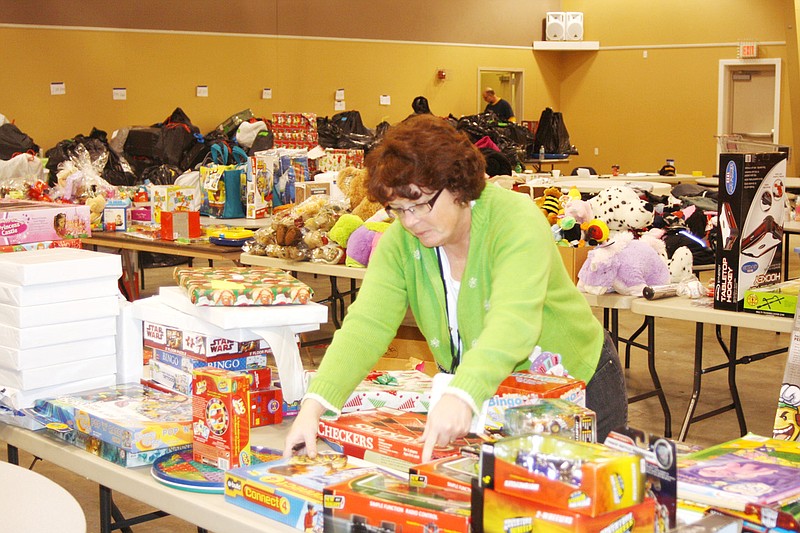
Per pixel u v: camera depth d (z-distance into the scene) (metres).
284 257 4.81
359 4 13.62
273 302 2.11
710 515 1.28
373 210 4.76
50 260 2.12
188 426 1.89
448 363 1.92
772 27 14.58
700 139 15.50
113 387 2.21
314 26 13.12
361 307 1.86
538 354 1.91
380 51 13.95
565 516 1.12
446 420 1.46
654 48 15.75
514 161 11.02
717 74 15.20
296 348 2.12
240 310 2.03
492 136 11.34
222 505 1.62
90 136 10.09
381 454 1.70
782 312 3.27
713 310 3.45
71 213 3.36
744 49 14.77
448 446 1.64
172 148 9.77
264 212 6.12
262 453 1.82
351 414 1.87
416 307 1.91
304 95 13.11
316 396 1.76
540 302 1.65
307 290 2.15
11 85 10.34
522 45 15.93
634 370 5.81
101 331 2.20
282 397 2.10
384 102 14.07
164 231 5.35
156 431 1.85
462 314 1.83
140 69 11.41
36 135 10.57
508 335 1.57
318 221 4.70
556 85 16.59
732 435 4.57
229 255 4.98
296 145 9.15
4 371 2.13
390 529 1.35
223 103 12.23
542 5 16.19
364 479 1.48
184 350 2.12
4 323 2.11
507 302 1.63
